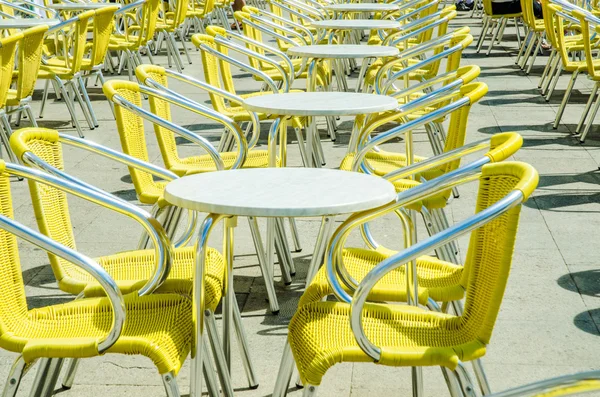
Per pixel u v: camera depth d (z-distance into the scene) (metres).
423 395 2.70
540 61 9.90
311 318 2.15
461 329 2.11
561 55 6.41
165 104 3.84
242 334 2.76
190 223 2.89
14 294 2.17
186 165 3.75
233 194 2.03
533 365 2.90
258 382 2.82
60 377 2.89
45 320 2.18
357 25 6.44
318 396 2.72
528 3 8.64
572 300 3.44
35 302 3.49
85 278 2.54
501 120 6.88
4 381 2.84
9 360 3.01
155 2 8.23
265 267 3.36
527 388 1.20
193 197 2.00
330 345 2.00
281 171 2.34
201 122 6.95
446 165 3.41
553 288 3.56
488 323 1.95
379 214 2.18
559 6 6.45
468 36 4.66
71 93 8.02
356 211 1.98
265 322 3.30
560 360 2.94
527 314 3.31
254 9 7.72
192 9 11.30
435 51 6.23
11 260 2.16
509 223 1.87
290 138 6.50
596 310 3.34
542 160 5.66
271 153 3.49
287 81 5.34
